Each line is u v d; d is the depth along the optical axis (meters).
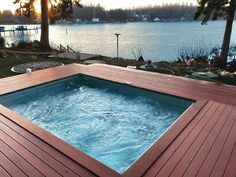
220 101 5.11
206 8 10.83
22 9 16.11
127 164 4.00
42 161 3.10
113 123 5.52
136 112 5.96
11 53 12.21
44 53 12.29
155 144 3.49
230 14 10.75
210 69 9.25
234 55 12.45
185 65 9.96
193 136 3.70
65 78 7.15
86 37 33.12
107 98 6.73
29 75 7.35
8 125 4.07
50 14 16.47
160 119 5.56
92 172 2.88
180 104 5.50
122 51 19.50
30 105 6.31
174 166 3.01
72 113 5.99
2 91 5.89
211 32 34.78
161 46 21.41
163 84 6.36
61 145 3.45
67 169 2.95
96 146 4.62
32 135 3.74
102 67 8.30
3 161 3.11
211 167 2.98
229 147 3.41
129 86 6.37
